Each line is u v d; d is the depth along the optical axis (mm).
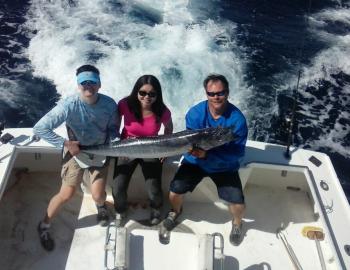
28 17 9320
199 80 8219
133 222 3918
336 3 11273
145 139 3363
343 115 8039
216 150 3486
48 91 7695
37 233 3820
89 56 8445
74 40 8805
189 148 3334
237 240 3812
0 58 8250
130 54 8594
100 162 3594
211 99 3307
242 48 9289
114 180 3695
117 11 9711
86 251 3707
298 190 4289
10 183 4180
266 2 10914
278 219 4059
